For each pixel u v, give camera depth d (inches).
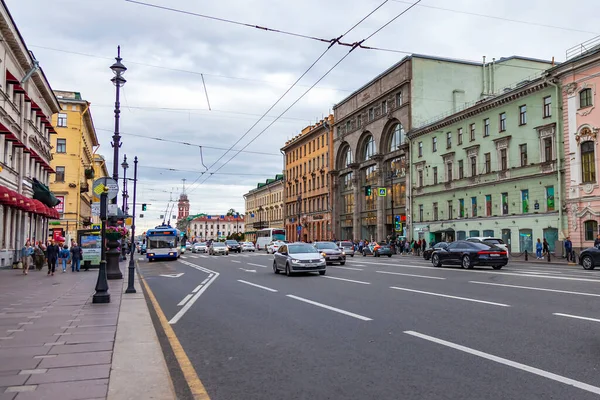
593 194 1259.8
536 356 249.9
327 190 2940.5
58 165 2052.2
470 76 2201.0
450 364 238.8
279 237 2719.0
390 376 222.1
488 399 188.7
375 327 338.3
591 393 193.0
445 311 398.9
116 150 637.9
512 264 1172.5
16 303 489.4
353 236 2608.3
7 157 1137.4
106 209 512.7
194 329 352.2
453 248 966.4
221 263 1369.3
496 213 1615.4
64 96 2212.1
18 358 251.0
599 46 1250.6
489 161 1663.4
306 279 760.3
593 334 298.5
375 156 2369.6
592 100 1272.1
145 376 216.8
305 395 199.5
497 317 363.9
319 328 341.1
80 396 187.3
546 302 435.5
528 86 1469.0
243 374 232.4
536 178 1450.5
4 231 1159.0
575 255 1258.6
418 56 2138.3
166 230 1658.5
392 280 697.6
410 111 2119.8
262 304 475.8
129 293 585.9
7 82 1100.5
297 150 3486.7
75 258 1046.4
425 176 2031.3
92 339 301.6
